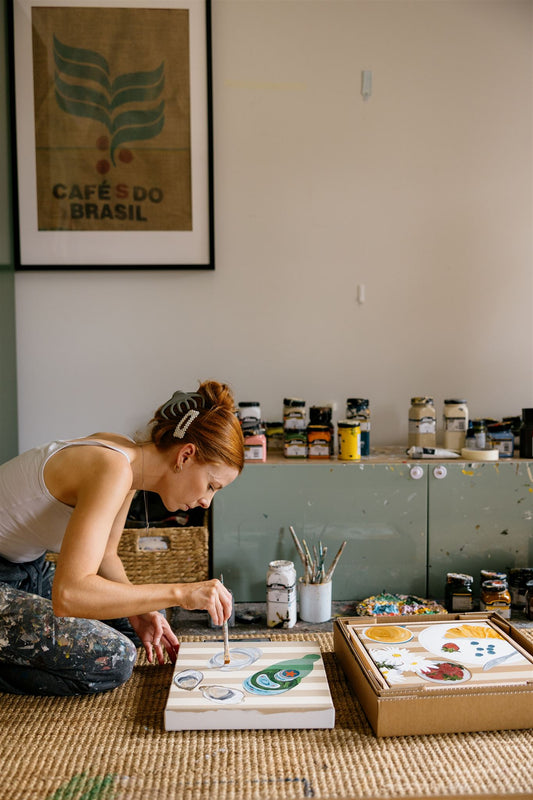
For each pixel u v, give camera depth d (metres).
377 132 2.62
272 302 2.62
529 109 2.65
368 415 2.37
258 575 2.21
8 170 2.46
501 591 2.05
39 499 1.43
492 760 1.17
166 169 2.54
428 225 2.65
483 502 2.23
